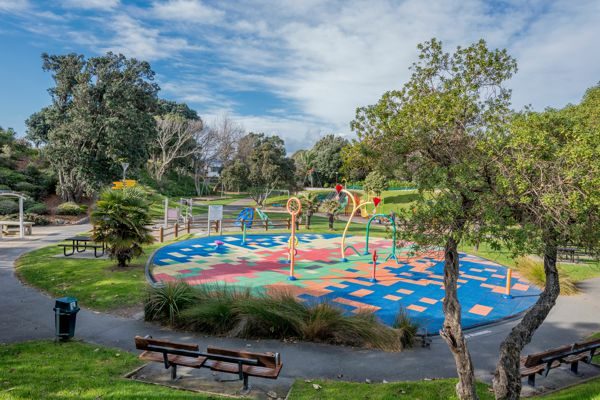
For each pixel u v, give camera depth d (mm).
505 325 10172
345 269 16266
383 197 45375
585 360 7492
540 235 4410
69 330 7938
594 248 4879
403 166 5891
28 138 52781
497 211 4672
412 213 5215
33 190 35344
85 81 36344
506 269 16922
